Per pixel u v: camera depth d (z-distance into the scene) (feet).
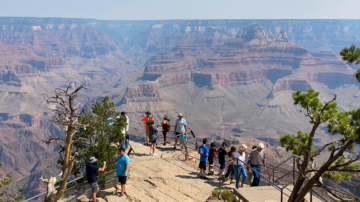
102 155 58.59
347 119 41.63
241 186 60.90
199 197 54.29
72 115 46.52
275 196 52.75
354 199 43.24
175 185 59.77
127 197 53.21
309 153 43.96
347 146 40.63
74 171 61.98
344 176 48.21
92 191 50.37
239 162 59.36
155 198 52.80
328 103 43.68
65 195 52.75
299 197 44.57
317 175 42.98
